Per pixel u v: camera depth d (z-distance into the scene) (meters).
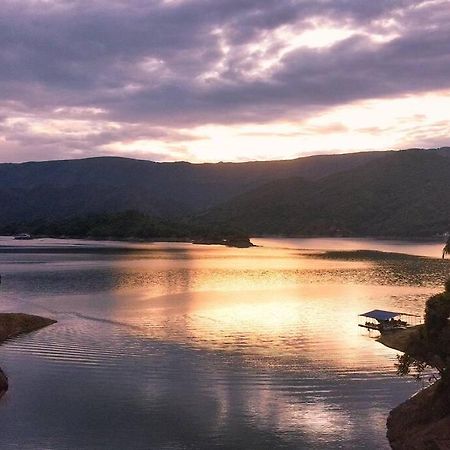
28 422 34.38
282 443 31.64
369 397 38.62
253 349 51.78
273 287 99.75
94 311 73.19
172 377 42.97
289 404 37.34
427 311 34.56
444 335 33.78
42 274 123.25
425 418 31.83
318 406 36.97
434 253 194.62
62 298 85.94
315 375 43.38
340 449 30.94
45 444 31.44
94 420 34.62
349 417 35.19
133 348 52.00
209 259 170.75
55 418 34.94
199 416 35.25
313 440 31.98
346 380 42.19
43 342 54.31
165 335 57.81
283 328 61.62
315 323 64.62
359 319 67.19
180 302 81.25
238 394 39.22
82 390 39.94
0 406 36.91
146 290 95.62
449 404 31.33
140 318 67.75
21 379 42.44
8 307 77.00
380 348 52.09
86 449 30.84
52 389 40.19
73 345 53.12
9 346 52.59
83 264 150.75
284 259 170.00
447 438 29.09
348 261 160.00
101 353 50.00
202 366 45.91
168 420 34.72
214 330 60.50
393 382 41.66
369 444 31.50
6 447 31.02
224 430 33.22
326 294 90.12
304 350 51.38
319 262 157.00
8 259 169.25
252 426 33.84
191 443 31.61
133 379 42.47
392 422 33.59
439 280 110.88
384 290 95.19
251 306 77.31
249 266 143.75
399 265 145.50
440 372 32.97
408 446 30.28
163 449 30.88
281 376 43.22
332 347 52.53
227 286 101.50
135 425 33.97
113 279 113.06
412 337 38.94
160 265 147.50
